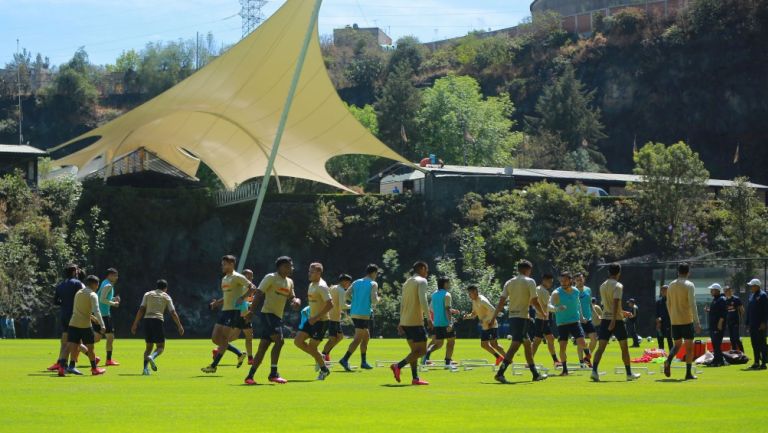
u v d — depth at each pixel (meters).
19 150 74.31
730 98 137.88
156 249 75.94
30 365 25.70
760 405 15.61
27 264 63.53
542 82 152.12
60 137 158.50
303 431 12.41
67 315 22.27
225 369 24.58
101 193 75.12
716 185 93.50
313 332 20.73
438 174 83.94
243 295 22.59
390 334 69.12
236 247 78.06
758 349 25.09
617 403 15.91
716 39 139.00
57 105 159.75
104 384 19.50
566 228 80.06
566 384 20.12
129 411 14.56
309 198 79.88
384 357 31.73
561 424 13.14
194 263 76.88
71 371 22.42
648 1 153.88
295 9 49.53
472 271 74.12
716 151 138.38
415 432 12.30
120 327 73.00
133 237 75.31
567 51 152.12
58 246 68.94
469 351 36.78
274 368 19.94
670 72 141.50
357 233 81.19
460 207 82.38
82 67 172.38
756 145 136.38
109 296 25.75
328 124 60.34
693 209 83.94
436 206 82.75
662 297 31.95
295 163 69.12
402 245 81.50
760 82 136.62
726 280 54.03
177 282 76.00
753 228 82.25
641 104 142.88
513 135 126.94
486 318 25.25
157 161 81.00
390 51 189.75
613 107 145.00
